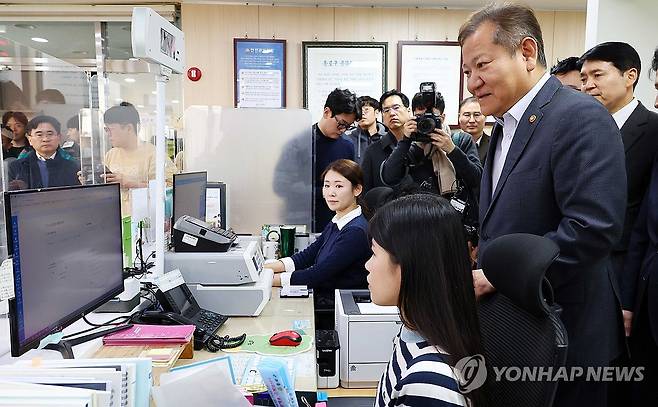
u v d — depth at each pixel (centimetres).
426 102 233
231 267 170
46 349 114
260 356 138
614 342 129
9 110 338
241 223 305
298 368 131
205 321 155
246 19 404
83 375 77
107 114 262
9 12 404
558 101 122
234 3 402
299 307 183
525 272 85
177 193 190
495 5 129
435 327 77
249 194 305
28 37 423
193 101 408
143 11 151
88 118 337
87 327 141
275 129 301
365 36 407
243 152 302
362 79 409
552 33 409
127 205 192
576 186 114
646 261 169
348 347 165
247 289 170
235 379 119
